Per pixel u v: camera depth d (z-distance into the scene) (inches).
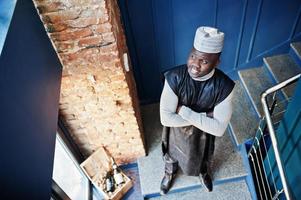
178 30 106.4
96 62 75.5
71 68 76.3
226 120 68.4
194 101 68.5
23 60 51.6
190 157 87.7
